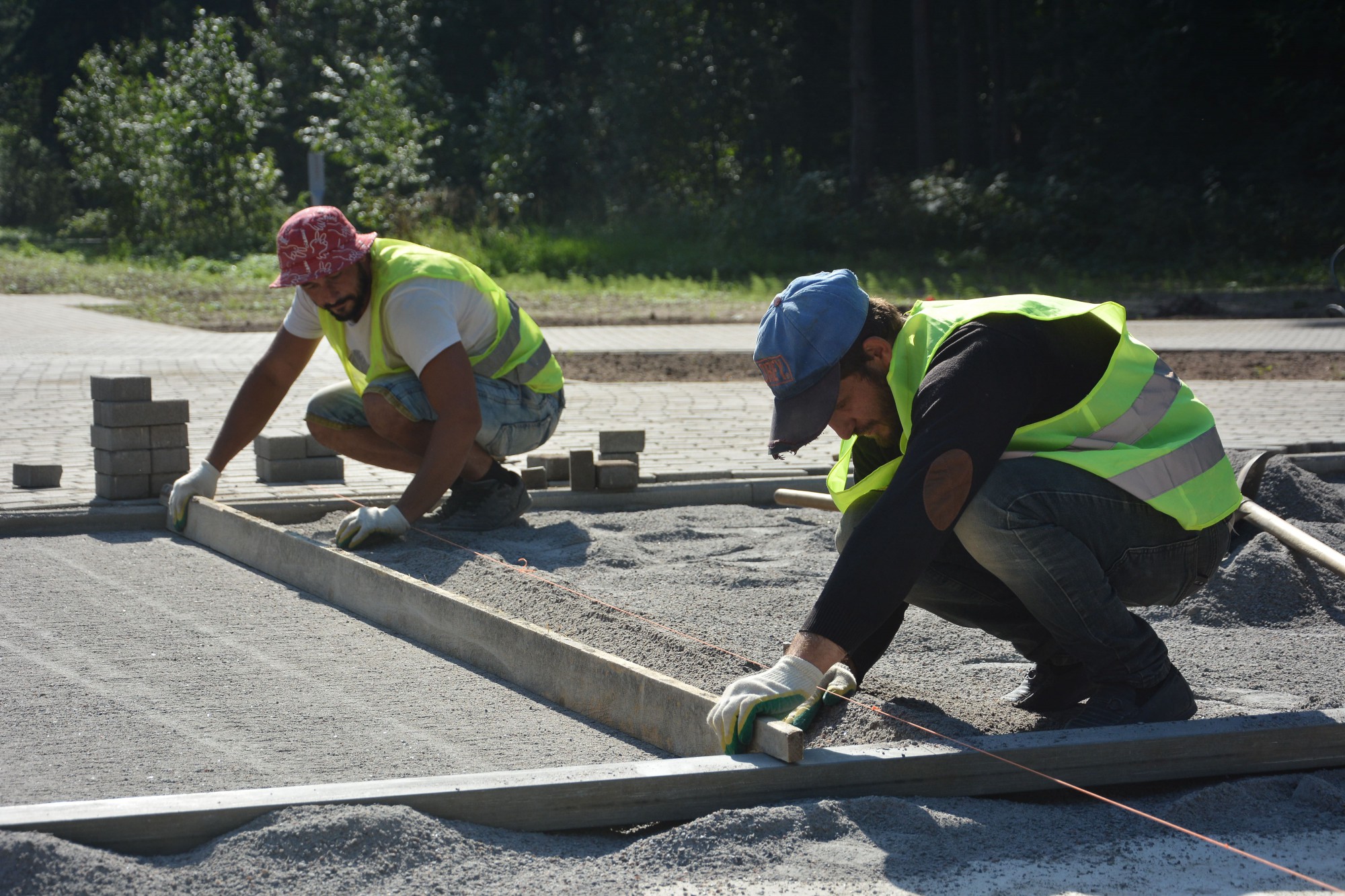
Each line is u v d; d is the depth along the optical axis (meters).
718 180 41.50
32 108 63.78
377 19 50.56
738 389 12.34
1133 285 27.83
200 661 4.46
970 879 2.78
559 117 41.84
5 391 11.07
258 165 37.81
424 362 5.81
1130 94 35.25
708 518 7.00
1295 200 31.64
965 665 4.59
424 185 38.16
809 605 5.19
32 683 4.18
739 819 2.97
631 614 4.81
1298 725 3.46
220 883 2.69
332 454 7.47
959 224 33.81
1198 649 4.75
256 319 19.58
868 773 3.20
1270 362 14.19
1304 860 2.91
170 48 38.59
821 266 31.83
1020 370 3.33
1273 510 6.46
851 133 42.41
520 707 4.09
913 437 3.24
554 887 2.74
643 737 3.76
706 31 41.88
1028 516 3.42
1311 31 32.22
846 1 44.16
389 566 5.45
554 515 6.98
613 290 26.62
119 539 6.32
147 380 6.75
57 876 2.63
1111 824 3.11
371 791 2.99
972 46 40.19
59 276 29.23
